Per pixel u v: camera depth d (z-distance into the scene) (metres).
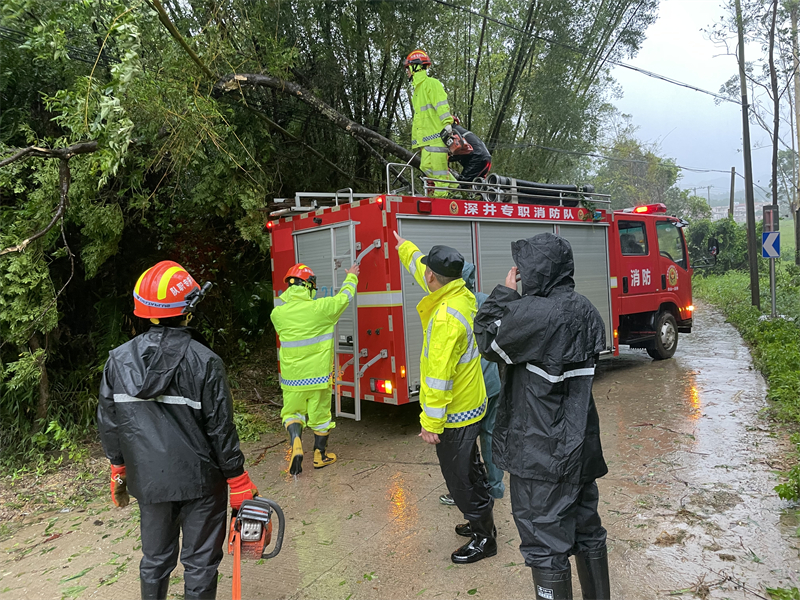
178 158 5.62
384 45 8.62
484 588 2.89
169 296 2.19
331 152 9.13
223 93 6.50
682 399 6.57
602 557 2.43
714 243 10.45
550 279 2.34
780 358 7.58
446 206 5.71
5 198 5.42
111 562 3.46
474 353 3.02
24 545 3.78
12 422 5.25
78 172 5.12
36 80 5.61
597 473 2.31
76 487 4.76
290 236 6.32
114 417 2.20
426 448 5.35
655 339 8.93
